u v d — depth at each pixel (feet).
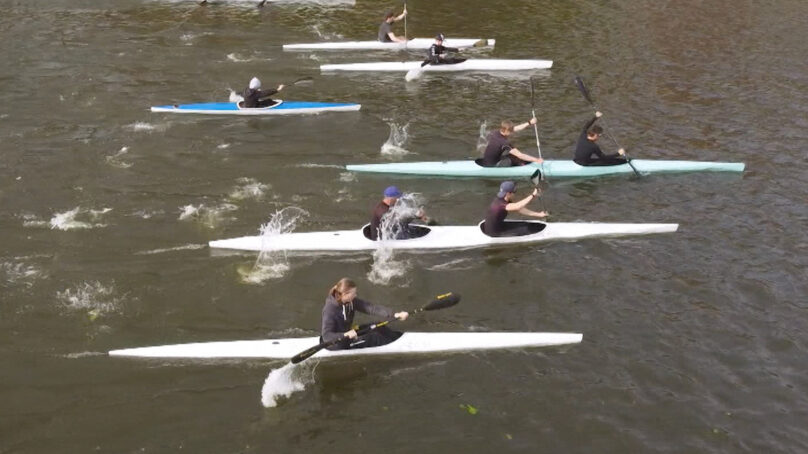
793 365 37.14
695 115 65.98
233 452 31.63
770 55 79.61
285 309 40.45
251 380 35.58
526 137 61.46
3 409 33.35
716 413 34.06
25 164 54.65
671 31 86.53
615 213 50.62
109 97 66.49
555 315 40.42
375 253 45.50
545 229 47.44
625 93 70.18
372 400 34.65
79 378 35.27
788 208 51.44
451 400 34.71
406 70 74.69
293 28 85.76
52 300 40.34
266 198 51.52
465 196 52.85
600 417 33.73
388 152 58.80
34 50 76.18
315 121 63.72
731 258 45.73
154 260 44.16
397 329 39.22
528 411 34.09
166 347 37.11
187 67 73.77
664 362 37.09
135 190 51.85
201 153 57.52
